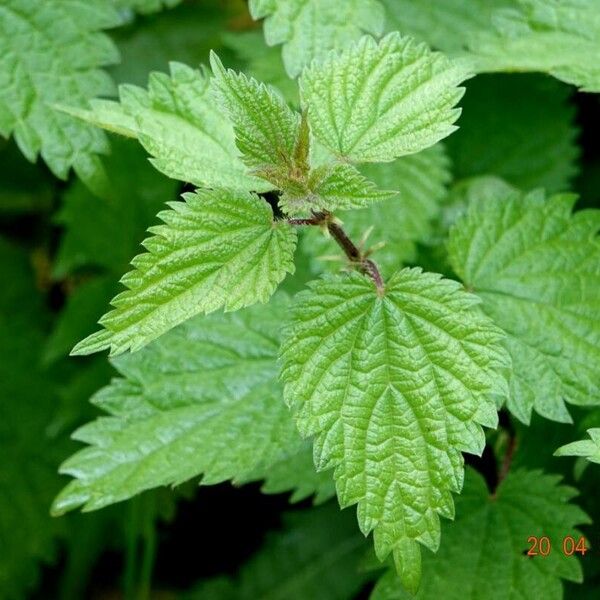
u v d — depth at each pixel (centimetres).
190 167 54
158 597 73
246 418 57
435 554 56
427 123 53
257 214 52
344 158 53
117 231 73
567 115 69
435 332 52
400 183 64
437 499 51
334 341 52
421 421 51
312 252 61
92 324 73
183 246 51
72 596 72
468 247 58
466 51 62
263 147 52
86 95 62
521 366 56
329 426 51
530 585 55
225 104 52
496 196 60
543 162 69
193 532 74
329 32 60
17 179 80
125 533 71
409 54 54
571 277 57
